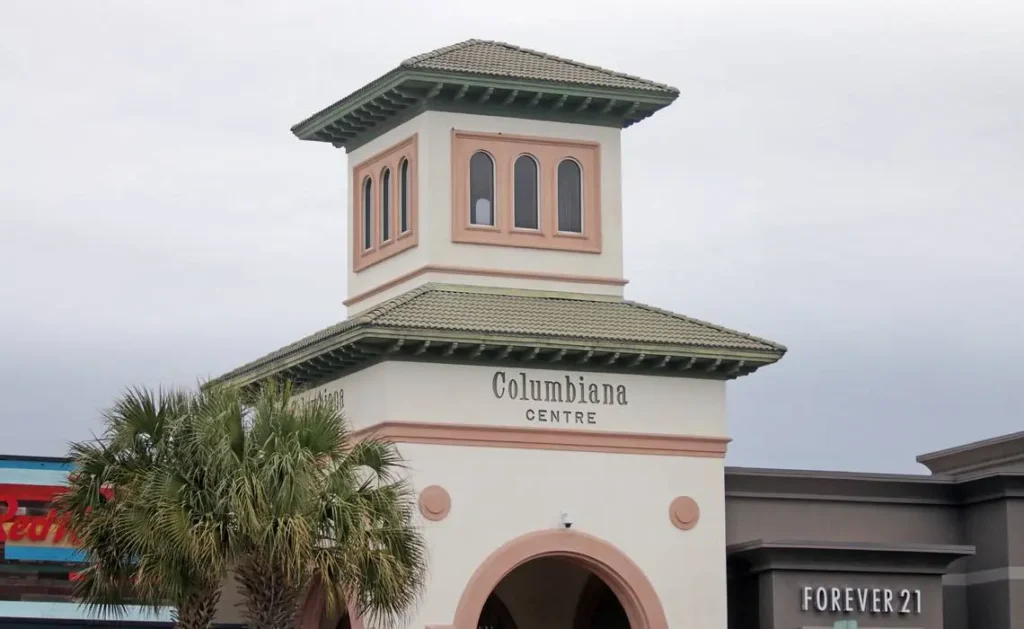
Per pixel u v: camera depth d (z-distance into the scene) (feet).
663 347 133.08
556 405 132.26
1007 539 143.43
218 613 146.72
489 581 128.47
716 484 135.95
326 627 143.54
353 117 145.69
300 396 137.80
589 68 145.38
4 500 140.97
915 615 138.00
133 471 113.91
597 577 142.00
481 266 139.03
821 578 136.56
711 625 133.90
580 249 141.90
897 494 146.92
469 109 140.67
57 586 141.28
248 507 106.93
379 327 126.52
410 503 123.03
